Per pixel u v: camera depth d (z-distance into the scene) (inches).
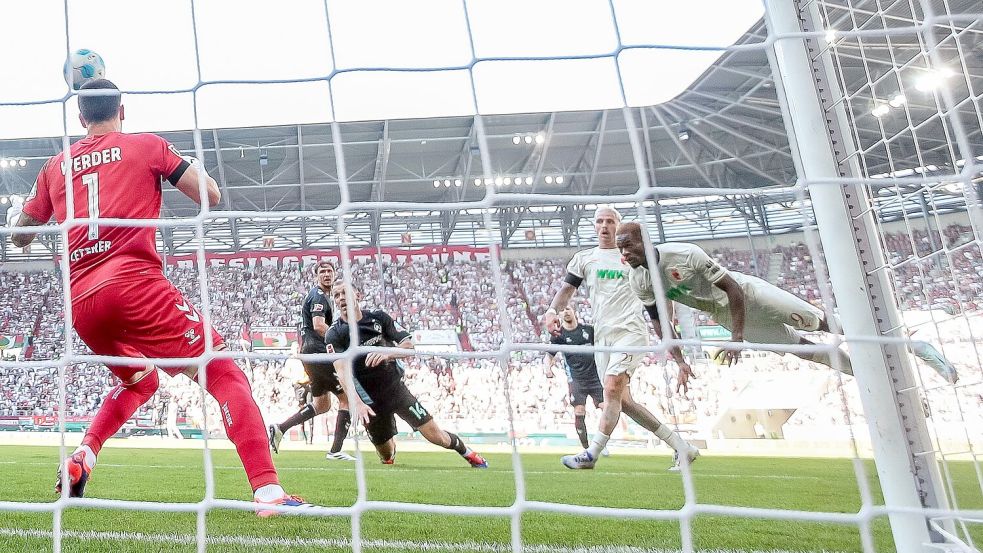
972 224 65.3
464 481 138.9
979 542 64.5
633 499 114.0
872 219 68.5
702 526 82.0
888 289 66.7
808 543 73.7
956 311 73.4
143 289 85.4
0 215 583.8
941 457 69.2
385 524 81.7
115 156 90.2
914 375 66.4
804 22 72.4
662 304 53.9
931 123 89.5
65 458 58.5
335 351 150.4
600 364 167.8
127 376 95.3
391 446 177.8
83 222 65.5
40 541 73.2
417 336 620.7
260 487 81.7
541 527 81.2
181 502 113.5
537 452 266.8
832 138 70.3
